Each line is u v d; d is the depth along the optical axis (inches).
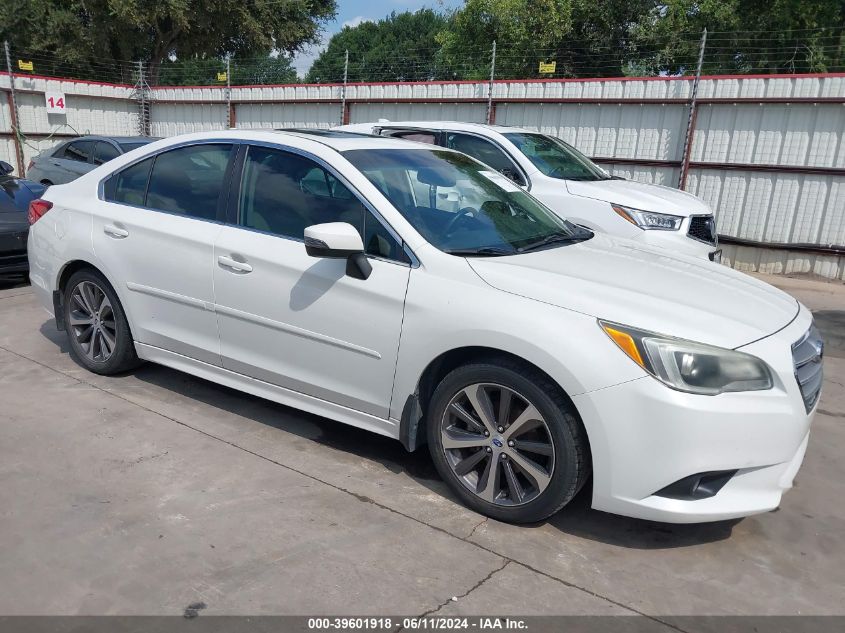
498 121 475.2
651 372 105.3
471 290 119.4
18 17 978.1
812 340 121.2
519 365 115.3
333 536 114.4
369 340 129.0
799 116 380.5
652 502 108.0
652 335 106.7
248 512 120.4
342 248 123.4
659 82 415.8
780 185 391.2
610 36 805.2
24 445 141.2
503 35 836.0
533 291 116.0
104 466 134.3
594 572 108.9
